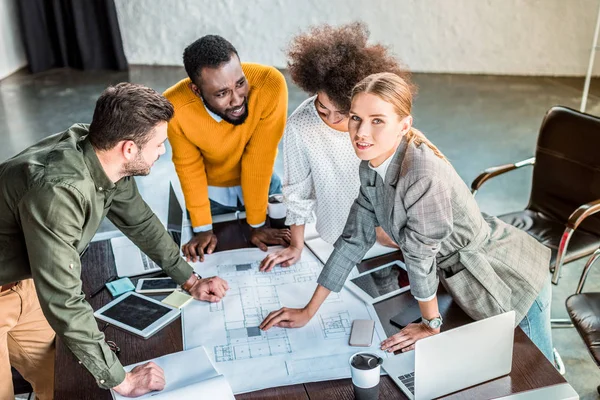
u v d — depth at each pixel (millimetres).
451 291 1764
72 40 6602
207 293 1907
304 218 2070
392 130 1478
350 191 2078
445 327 1751
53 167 1516
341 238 1825
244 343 1721
